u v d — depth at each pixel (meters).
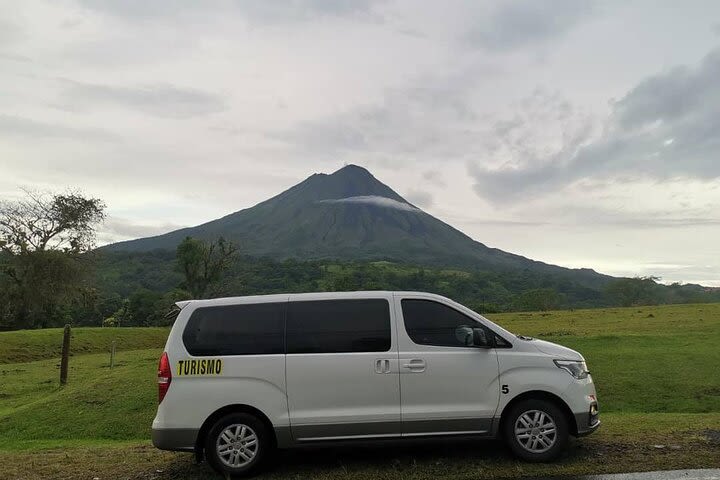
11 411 16.36
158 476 7.34
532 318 45.47
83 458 8.70
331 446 7.03
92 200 57.41
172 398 7.00
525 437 7.16
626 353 20.12
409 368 7.12
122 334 46.03
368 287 142.75
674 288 122.12
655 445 7.71
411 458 7.52
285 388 7.02
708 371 16.98
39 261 52.12
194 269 72.44
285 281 141.62
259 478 6.92
